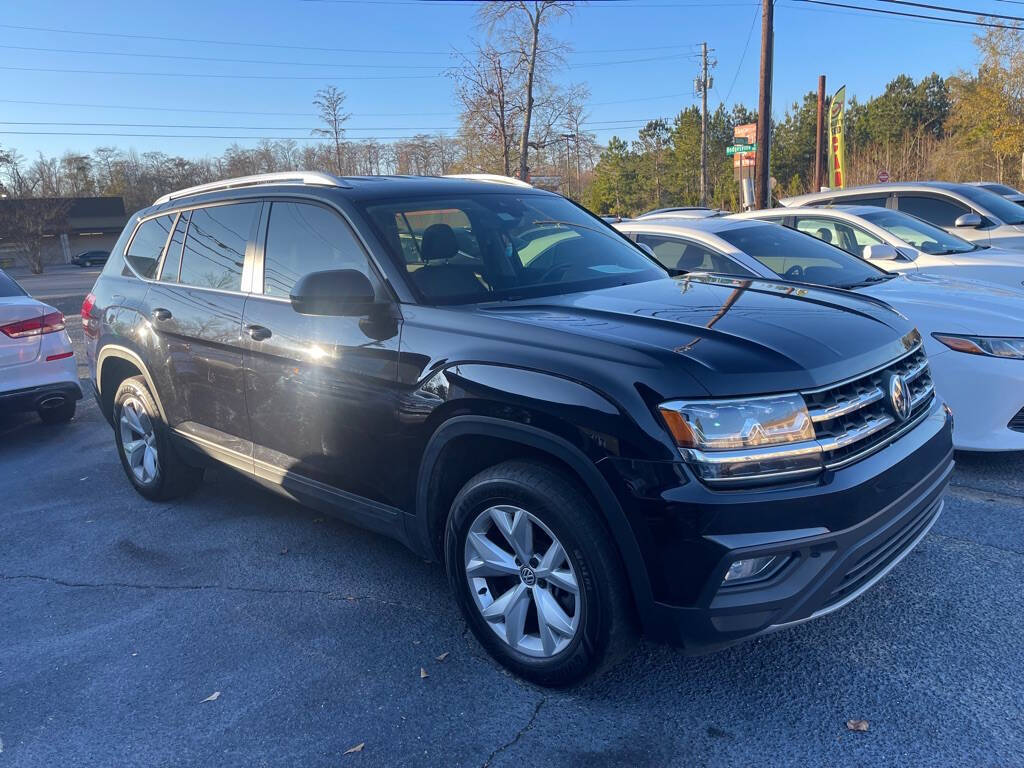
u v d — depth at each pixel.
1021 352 4.57
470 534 3.06
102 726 2.91
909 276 5.99
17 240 58.53
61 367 6.87
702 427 2.48
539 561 2.88
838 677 2.96
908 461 2.81
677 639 2.57
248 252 4.09
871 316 3.17
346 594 3.82
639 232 6.59
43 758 2.75
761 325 2.89
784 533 2.46
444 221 3.77
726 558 2.44
